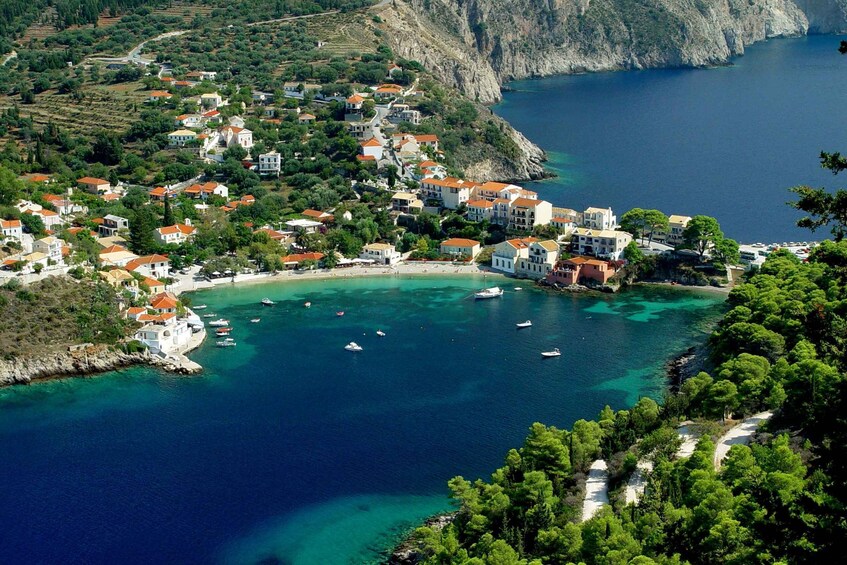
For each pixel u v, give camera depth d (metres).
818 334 120.94
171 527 175.12
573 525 146.88
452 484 166.75
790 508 102.19
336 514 177.38
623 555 133.50
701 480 147.38
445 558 150.12
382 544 168.00
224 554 166.62
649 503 149.75
